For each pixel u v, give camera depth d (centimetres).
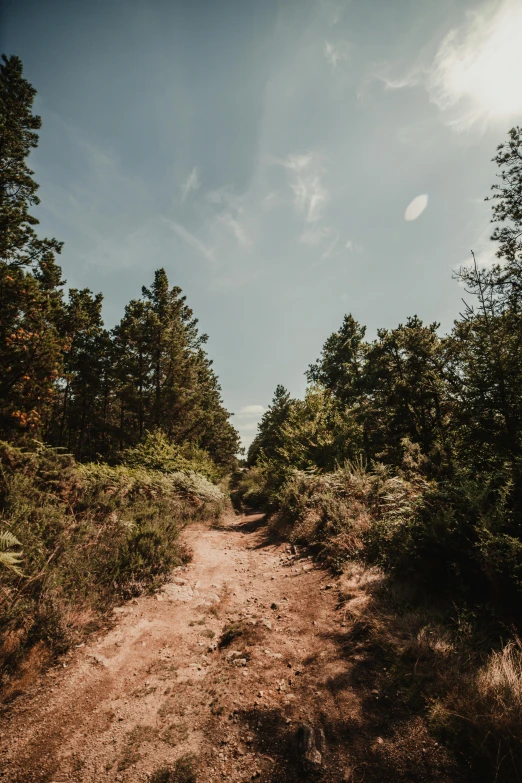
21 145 1741
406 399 1555
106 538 620
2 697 298
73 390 2744
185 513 1129
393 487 712
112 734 267
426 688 283
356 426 1678
